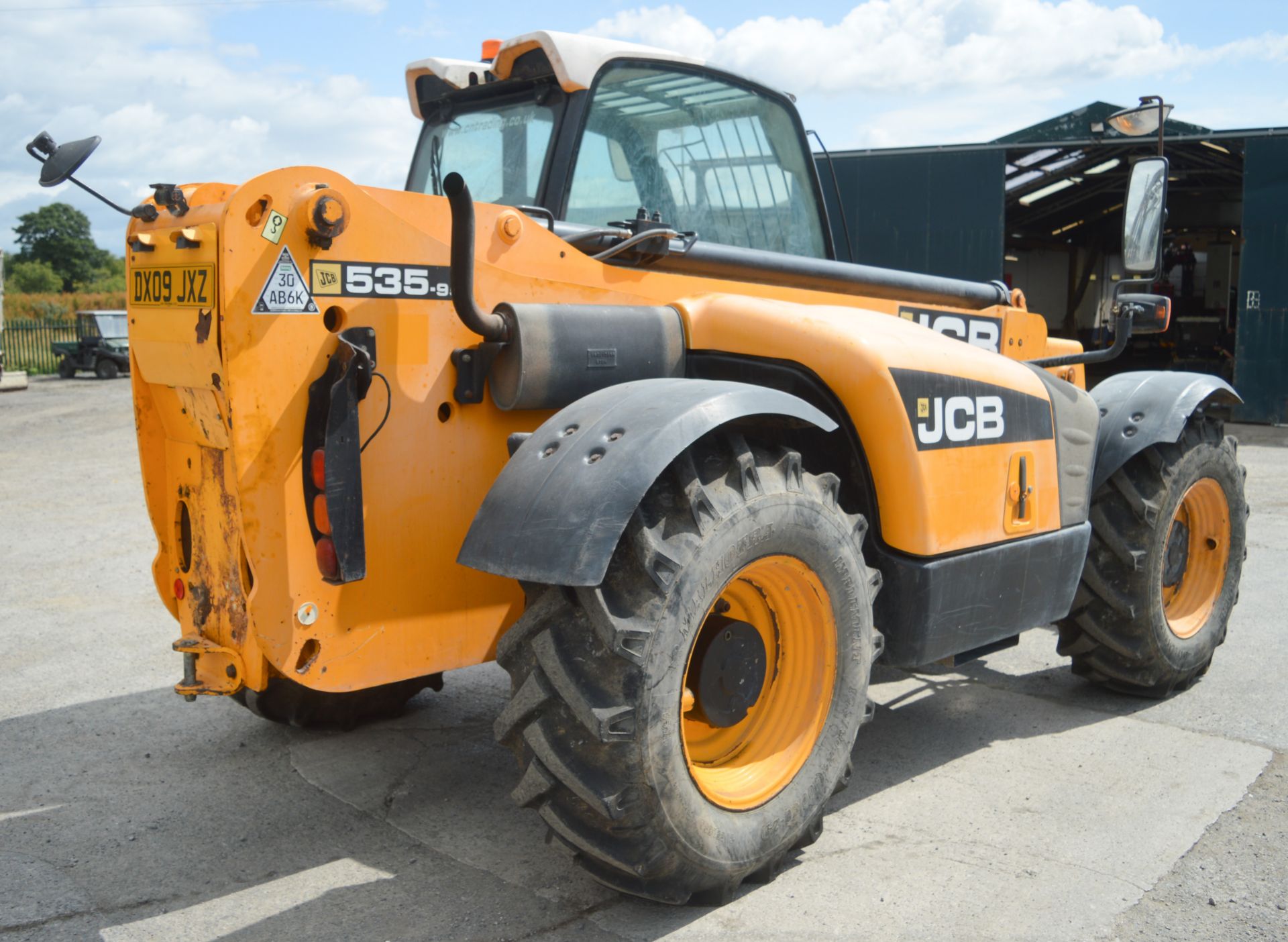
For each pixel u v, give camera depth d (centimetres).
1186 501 396
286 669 243
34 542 669
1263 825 290
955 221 1470
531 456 236
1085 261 2097
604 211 324
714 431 249
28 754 343
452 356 260
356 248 244
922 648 294
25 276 8738
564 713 225
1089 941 233
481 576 272
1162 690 390
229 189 259
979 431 304
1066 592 344
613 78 321
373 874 267
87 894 257
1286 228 1352
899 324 314
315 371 241
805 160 393
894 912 246
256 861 274
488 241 268
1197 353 1802
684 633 224
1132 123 359
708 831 234
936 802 306
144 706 388
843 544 261
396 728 367
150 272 256
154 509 284
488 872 268
